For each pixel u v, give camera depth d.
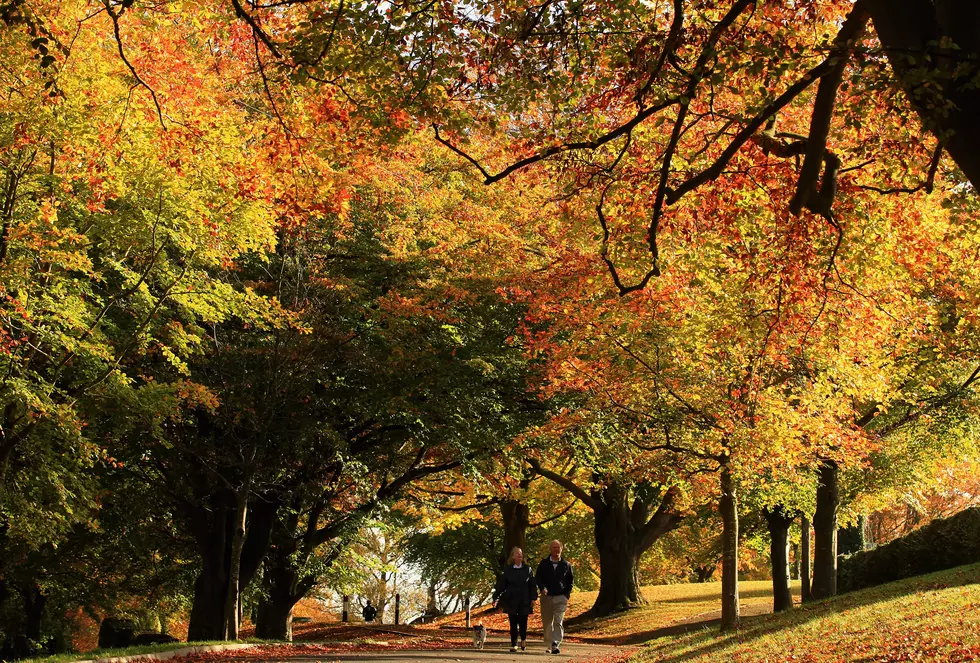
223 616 25.94
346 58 10.36
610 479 30.70
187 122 14.51
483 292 24.66
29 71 14.22
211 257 18.95
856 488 25.86
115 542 29.55
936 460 25.27
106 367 18.42
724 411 17.05
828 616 15.64
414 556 50.75
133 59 14.29
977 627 11.36
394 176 22.95
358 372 25.33
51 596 32.53
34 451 18.44
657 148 12.35
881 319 14.38
